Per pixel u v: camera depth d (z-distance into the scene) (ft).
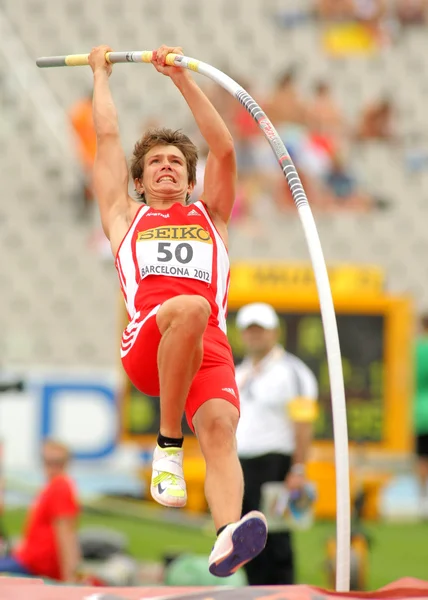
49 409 133.18
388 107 173.88
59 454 77.82
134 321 43.34
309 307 107.76
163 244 44.29
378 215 167.63
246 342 78.89
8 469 131.03
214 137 46.09
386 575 89.81
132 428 107.65
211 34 181.88
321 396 107.14
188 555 80.07
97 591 40.75
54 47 176.35
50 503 77.20
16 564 77.10
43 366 146.00
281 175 162.91
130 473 134.10
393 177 171.22
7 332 153.28
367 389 109.09
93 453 133.39
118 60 50.39
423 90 183.01
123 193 47.01
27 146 168.14
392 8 187.11
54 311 156.15
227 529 38.40
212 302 44.21
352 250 164.86
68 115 165.99
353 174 169.27
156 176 46.34
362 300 109.50
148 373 43.32
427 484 121.70
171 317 40.70
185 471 110.32
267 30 183.52
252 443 76.69
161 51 48.83
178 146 47.37
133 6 181.47
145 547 98.37
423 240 167.84
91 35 178.50
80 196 164.04
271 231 161.48
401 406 109.09
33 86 172.14
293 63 181.16
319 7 185.57
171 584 75.77
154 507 115.75
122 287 45.11
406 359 109.09
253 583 74.90
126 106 171.83
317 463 112.47
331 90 179.93
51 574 77.30
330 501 112.57
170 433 41.96
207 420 41.73
